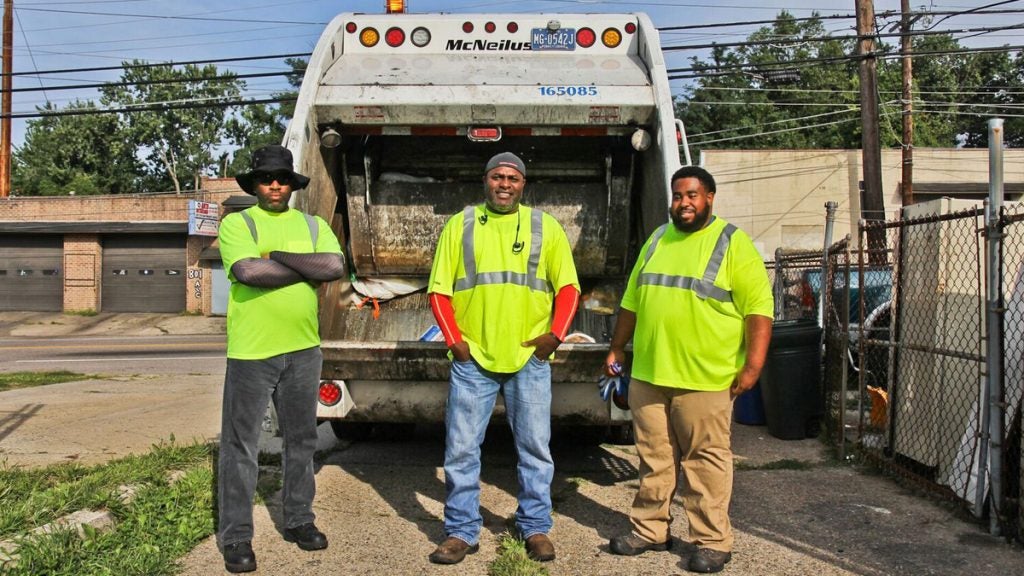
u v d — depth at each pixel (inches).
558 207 233.6
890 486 205.2
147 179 2177.7
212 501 178.9
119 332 991.0
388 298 242.8
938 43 1590.8
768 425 275.6
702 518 150.3
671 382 150.6
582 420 196.4
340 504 190.1
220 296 1110.4
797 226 1056.2
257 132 2194.9
